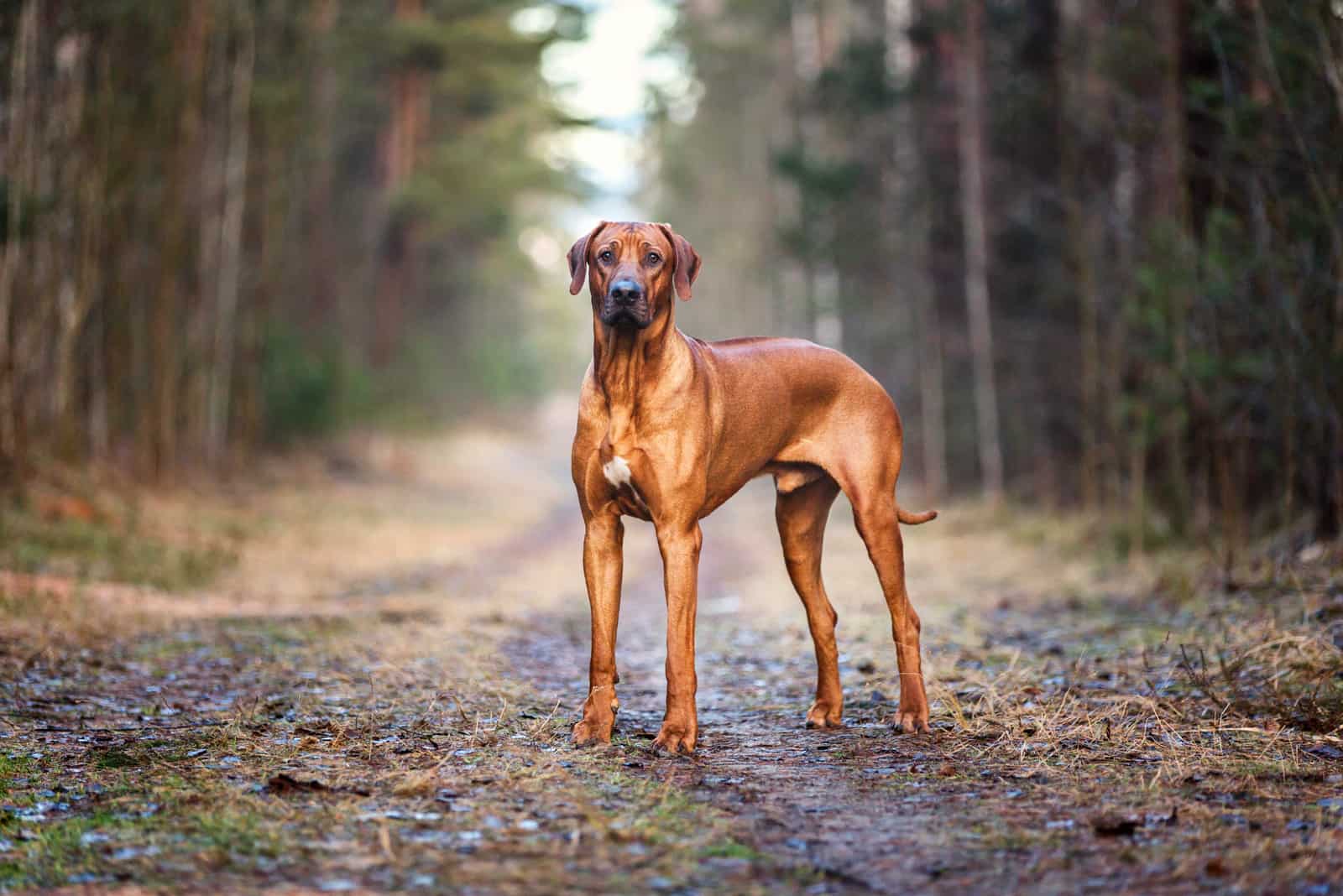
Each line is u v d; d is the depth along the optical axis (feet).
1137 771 15.51
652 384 16.92
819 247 81.15
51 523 41.29
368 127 113.19
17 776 15.43
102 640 25.73
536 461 128.88
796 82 113.29
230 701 20.68
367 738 17.56
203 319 62.90
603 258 17.06
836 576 41.14
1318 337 29.58
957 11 63.16
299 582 39.40
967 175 63.36
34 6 42.91
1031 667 23.08
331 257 102.47
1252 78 33.68
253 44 65.46
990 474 63.31
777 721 19.62
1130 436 41.14
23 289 44.16
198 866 12.06
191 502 55.31
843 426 18.90
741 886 11.57
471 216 111.96
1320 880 11.45
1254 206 30.42
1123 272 43.34
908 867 12.17
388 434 100.22
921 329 76.59
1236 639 23.63
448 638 28.09
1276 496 34.40
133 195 53.26
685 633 17.30
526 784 14.88
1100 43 42.88
